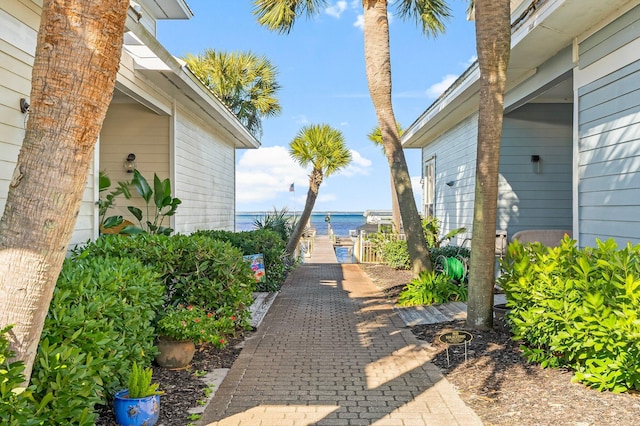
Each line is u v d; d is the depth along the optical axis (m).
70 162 2.11
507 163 9.41
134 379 3.23
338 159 14.96
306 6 10.30
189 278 5.41
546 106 9.39
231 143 14.28
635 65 5.32
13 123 4.64
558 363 4.23
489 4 5.55
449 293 7.89
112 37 2.16
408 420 3.36
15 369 2.09
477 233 5.82
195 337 4.53
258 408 3.60
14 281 2.09
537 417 3.26
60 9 2.07
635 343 3.45
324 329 6.34
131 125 9.02
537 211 9.38
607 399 3.48
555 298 4.23
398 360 4.86
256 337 5.89
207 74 21.28
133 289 3.79
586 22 6.02
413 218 8.75
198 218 10.74
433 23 10.48
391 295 9.13
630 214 5.41
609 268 4.05
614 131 5.71
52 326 2.87
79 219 5.69
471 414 3.44
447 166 12.97
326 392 3.94
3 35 4.49
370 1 8.81
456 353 4.93
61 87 2.07
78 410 2.63
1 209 4.46
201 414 3.47
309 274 12.98
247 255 9.27
